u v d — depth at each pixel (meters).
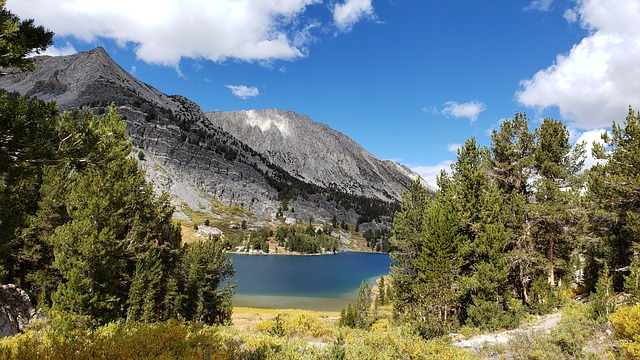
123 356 7.03
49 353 6.89
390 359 10.89
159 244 34.69
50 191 25.64
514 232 28.20
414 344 12.34
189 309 40.09
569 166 30.11
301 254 194.38
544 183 28.69
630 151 23.47
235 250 177.50
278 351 9.84
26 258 26.05
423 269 28.66
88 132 8.45
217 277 44.03
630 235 23.86
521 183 31.42
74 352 6.98
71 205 24.59
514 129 32.19
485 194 30.22
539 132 31.39
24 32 8.22
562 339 13.58
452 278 27.05
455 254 27.61
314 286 98.25
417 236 34.50
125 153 9.68
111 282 23.78
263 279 106.38
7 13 7.88
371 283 107.00
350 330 19.47
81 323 19.44
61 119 8.26
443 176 36.69
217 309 44.56
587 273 29.89
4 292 16.64
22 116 7.08
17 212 11.79
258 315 56.56
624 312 12.55
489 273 25.20
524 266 27.98
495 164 32.28
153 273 28.20
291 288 93.62
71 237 22.78
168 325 9.53
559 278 31.75
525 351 13.59
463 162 32.38
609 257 26.95
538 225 29.75
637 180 22.03
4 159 7.33
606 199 24.48
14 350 7.30
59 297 21.11
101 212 23.72
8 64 8.01
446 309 27.83
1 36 7.49
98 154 8.79
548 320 22.05
